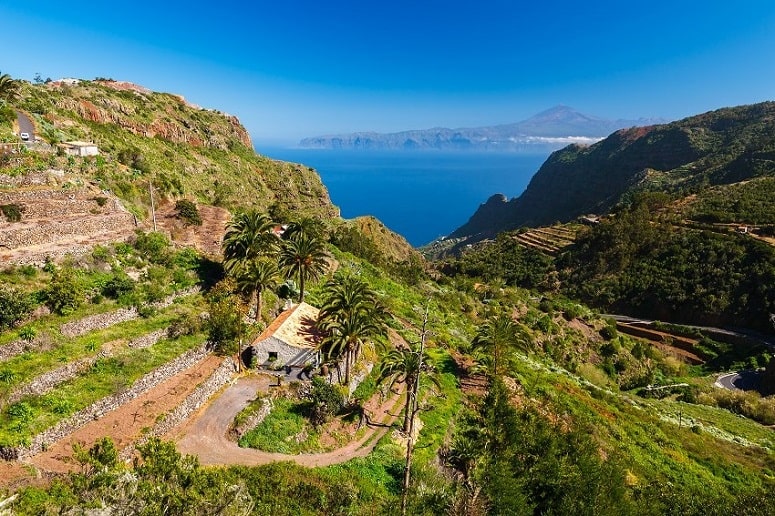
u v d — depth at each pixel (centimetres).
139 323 4628
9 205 5300
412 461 3953
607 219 17850
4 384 3303
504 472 3525
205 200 11719
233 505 2386
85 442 3206
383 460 3878
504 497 3362
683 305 12656
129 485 2202
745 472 5450
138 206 7631
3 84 8444
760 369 10194
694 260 13412
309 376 4762
